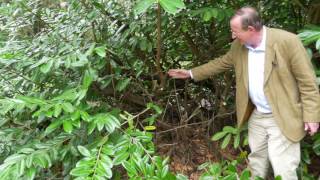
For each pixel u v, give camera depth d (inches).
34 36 110.7
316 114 82.6
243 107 93.1
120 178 100.7
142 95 112.6
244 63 88.5
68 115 82.9
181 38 112.8
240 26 81.3
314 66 95.1
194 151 116.3
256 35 82.7
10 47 102.1
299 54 81.3
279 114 86.5
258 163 99.6
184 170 111.3
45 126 104.2
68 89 92.6
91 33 104.3
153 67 110.6
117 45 101.5
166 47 111.3
